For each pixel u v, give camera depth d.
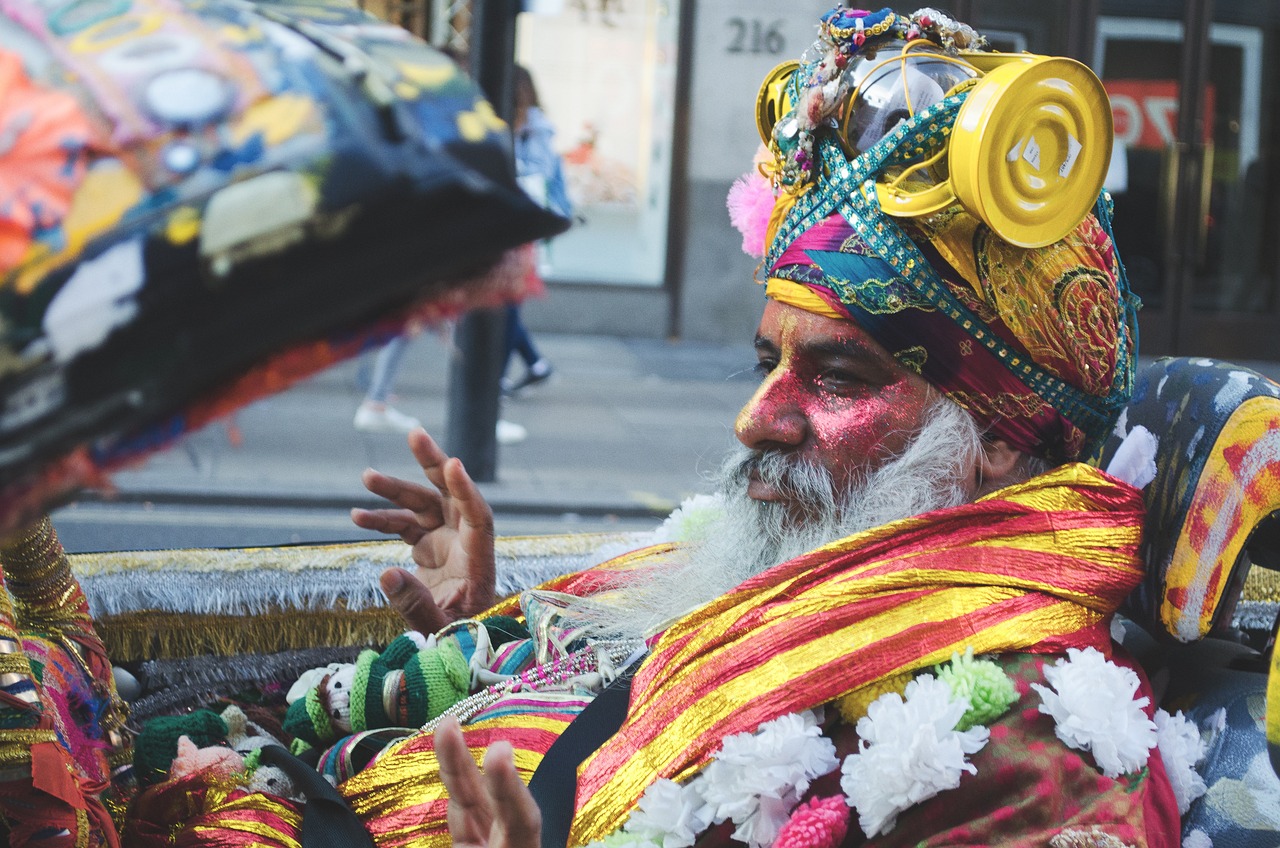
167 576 1.43
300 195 0.43
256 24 0.49
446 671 1.20
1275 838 1.00
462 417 4.31
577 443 4.99
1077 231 1.02
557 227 0.48
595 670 1.17
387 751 1.11
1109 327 1.03
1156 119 6.99
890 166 0.99
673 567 1.24
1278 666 0.99
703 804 0.94
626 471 4.62
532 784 1.02
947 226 0.98
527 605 1.28
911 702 0.89
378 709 1.19
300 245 0.43
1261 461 1.09
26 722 0.88
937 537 0.99
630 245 7.52
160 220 0.43
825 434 1.04
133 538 3.52
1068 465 1.02
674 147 7.43
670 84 7.36
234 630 1.43
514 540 1.58
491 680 1.22
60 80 0.45
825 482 1.04
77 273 0.42
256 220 0.43
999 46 6.56
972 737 0.89
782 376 1.06
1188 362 1.18
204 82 0.45
